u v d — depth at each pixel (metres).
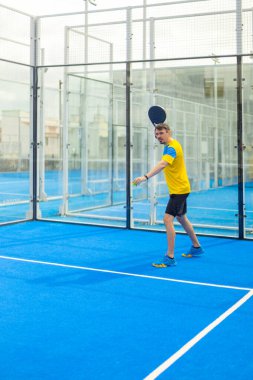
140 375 3.55
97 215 11.88
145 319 4.81
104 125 13.05
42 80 13.62
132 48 10.36
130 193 10.38
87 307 5.19
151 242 9.02
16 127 13.00
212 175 15.88
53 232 9.99
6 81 12.02
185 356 3.90
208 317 4.88
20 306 5.20
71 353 3.95
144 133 13.11
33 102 11.27
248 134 10.91
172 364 3.74
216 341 4.23
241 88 9.21
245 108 10.56
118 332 4.44
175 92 12.58
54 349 4.03
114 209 13.04
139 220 11.05
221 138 16.11
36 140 11.38
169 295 5.67
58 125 14.84
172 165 7.08
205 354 3.94
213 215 12.38
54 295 5.63
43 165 14.57
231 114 15.55
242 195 9.39
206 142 15.57
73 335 4.36
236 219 11.74
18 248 8.37
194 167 15.36
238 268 7.06
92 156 13.26
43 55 13.38
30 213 11.52
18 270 6.83
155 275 6.62
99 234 9.82
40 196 14.66
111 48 10.69
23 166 13.12
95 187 13.32
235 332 4.45
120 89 12.80
